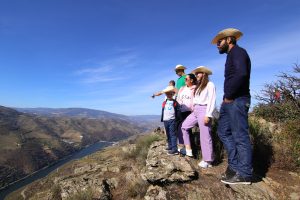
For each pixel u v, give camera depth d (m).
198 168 3.05
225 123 2.65
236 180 2.49
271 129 3.72
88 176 4.63
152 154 3.59
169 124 3.38
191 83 3.49
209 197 2.58
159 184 3.03
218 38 2.63
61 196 4.46
